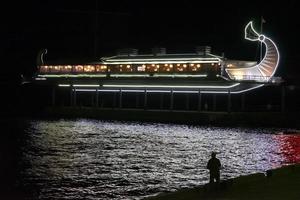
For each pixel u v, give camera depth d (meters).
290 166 44.19
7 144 88.62
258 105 164.25
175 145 87.25
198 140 95.62
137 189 48.56
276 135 106.06
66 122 148.88
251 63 142.25
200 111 143.25
